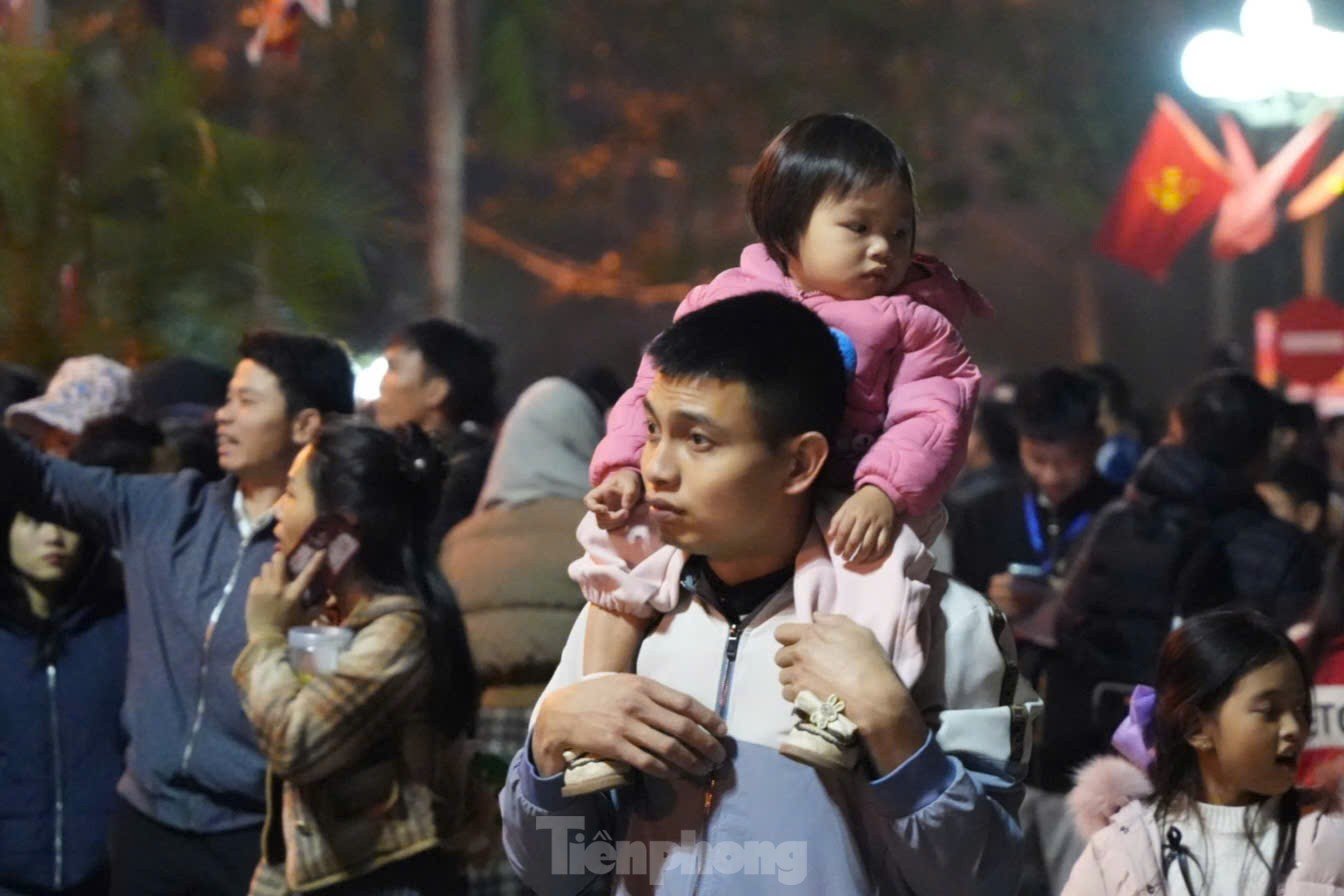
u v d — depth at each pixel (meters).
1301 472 8.81
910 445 3.64
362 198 10.43
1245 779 4.77
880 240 3.78
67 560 6.60
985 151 28.80
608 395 9.46
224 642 5.97
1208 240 39.38
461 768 5.76
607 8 28.06
